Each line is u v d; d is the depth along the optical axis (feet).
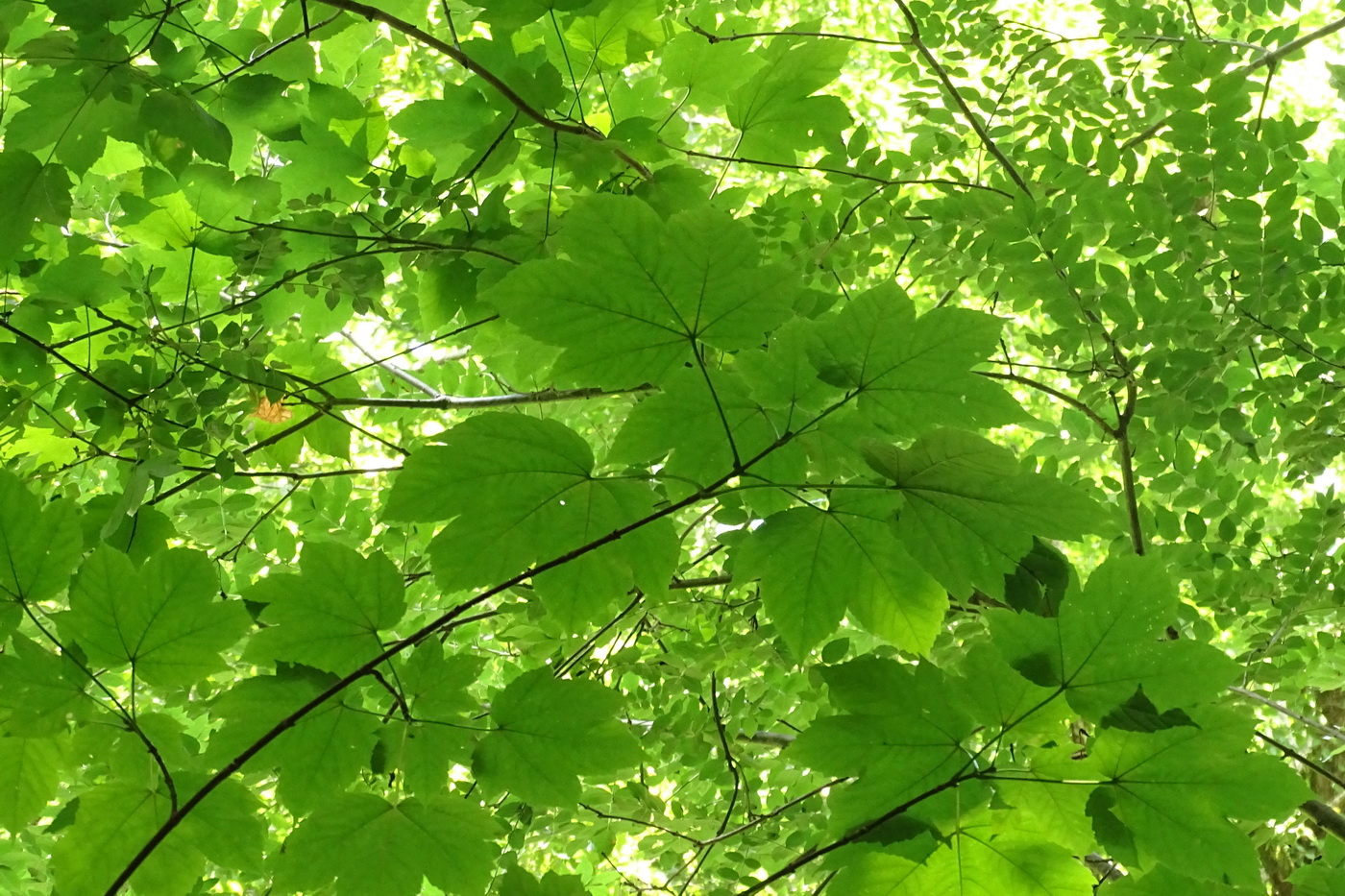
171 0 3.99
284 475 5.65
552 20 4.15
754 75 4.62
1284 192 4.98
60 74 3.91
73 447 5.57
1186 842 2.91
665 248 2.80
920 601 3.03
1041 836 2.99
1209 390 5.42
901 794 3.01
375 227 5.00
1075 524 2.89
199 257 5.17
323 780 3.17
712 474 2.99
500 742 3.17
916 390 2.91
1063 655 2.93
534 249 4.76
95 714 3.20
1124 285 5.37
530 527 2.94
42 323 4.82
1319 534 5.44
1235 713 2.89
